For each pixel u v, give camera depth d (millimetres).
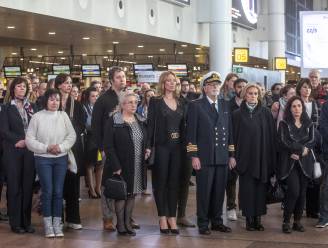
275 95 12102
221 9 24703
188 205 10195
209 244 7344
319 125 8320
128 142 7738
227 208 9008
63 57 34344
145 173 7922
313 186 8703
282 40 36312
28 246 7297
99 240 7594
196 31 26219
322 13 13273
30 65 35875
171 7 24109
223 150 7871
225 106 8008
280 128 7973
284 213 8047
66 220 8320
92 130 8305
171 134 7824
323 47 13430
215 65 24719
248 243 7398
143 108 12664
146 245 7301
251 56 34438
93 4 19203
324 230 8180
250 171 7973
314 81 10039
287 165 7902
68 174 8164
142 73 23391
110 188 7621
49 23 19156
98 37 23750
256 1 32406
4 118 8008
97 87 11508
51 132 7797
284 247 7199
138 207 10000
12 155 7984
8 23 19297
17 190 8000
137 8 21688
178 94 8117
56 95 7855
